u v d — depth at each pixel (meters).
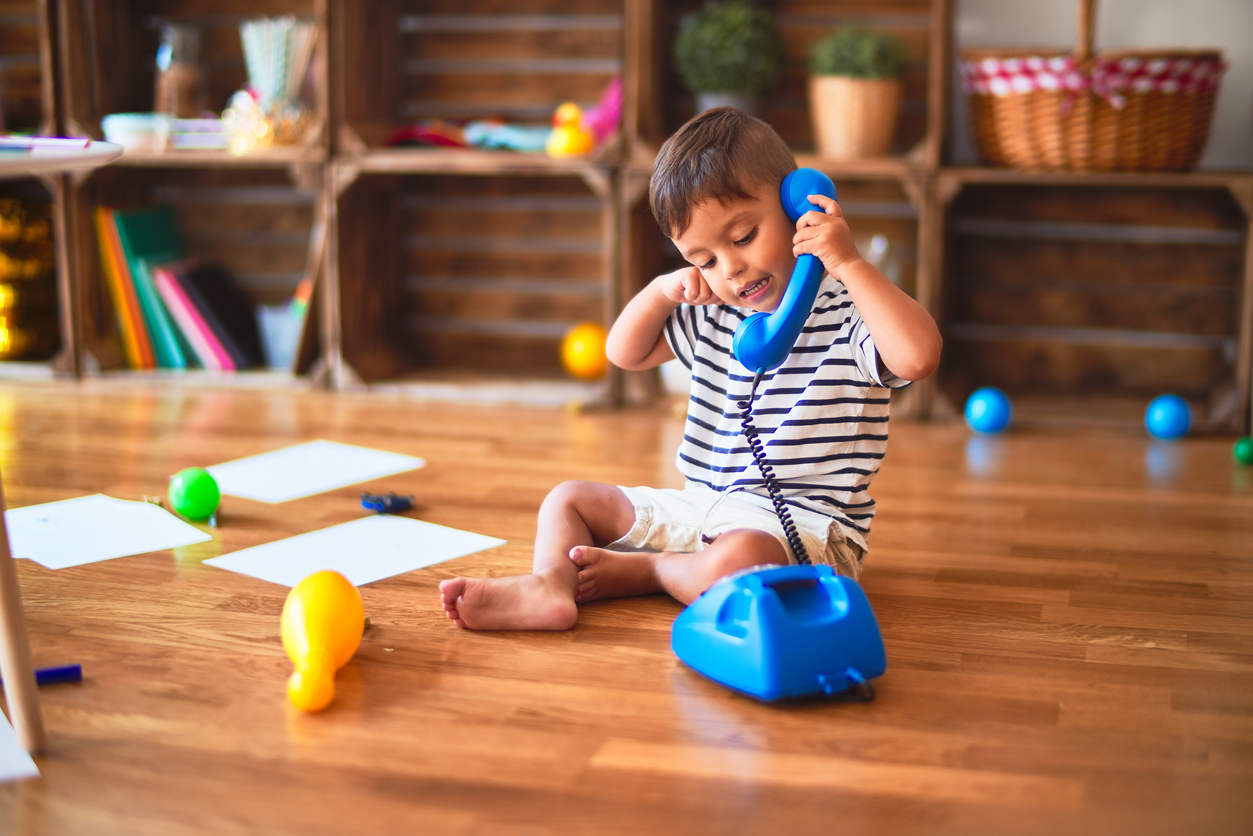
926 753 1.02
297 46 2.83
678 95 2.81
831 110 2.45
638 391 2.61
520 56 2.88
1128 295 2.65
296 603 1.16
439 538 1.63
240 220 3.09
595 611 1.36
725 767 0.99
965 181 2.37
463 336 3.05
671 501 1.39
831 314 1.33
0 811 0.91
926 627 1.34
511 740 1.04
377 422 2.42
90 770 0.98
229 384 2.77
